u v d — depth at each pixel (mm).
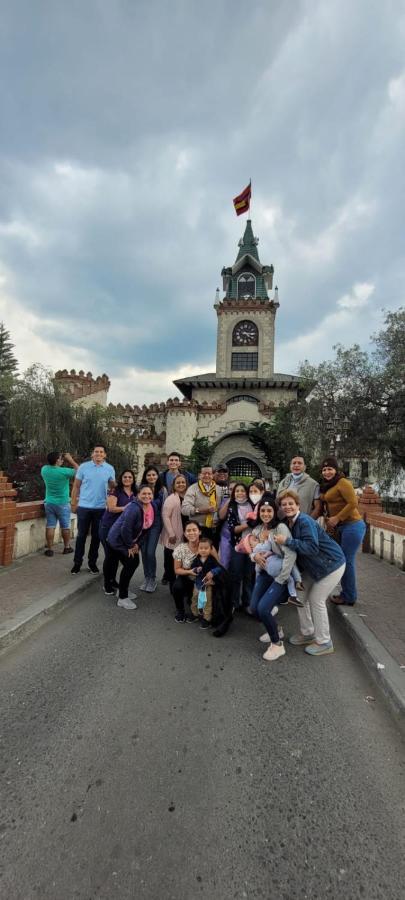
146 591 6234
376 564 8117
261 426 28625
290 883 1823
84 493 6652
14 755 2604
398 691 3207
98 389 27953
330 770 2547
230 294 40906
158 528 6305
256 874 1861
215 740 2803
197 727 2943
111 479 6777
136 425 32500
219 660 4047
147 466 6395
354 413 18938
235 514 5488
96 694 3338
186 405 30484
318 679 3717
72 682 3529
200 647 4340
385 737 2906
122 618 5098
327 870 1889
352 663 4082
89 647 4242
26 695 3305
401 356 18016
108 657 4023
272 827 2113
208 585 4742
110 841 2014
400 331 18250
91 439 18062
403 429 18281
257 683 3611
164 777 2443
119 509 5883
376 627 4594
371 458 20391
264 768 2547
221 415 31172
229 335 38250
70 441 16938
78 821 2125
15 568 6750
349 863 1925
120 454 19047
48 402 16734
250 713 3141
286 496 4152
